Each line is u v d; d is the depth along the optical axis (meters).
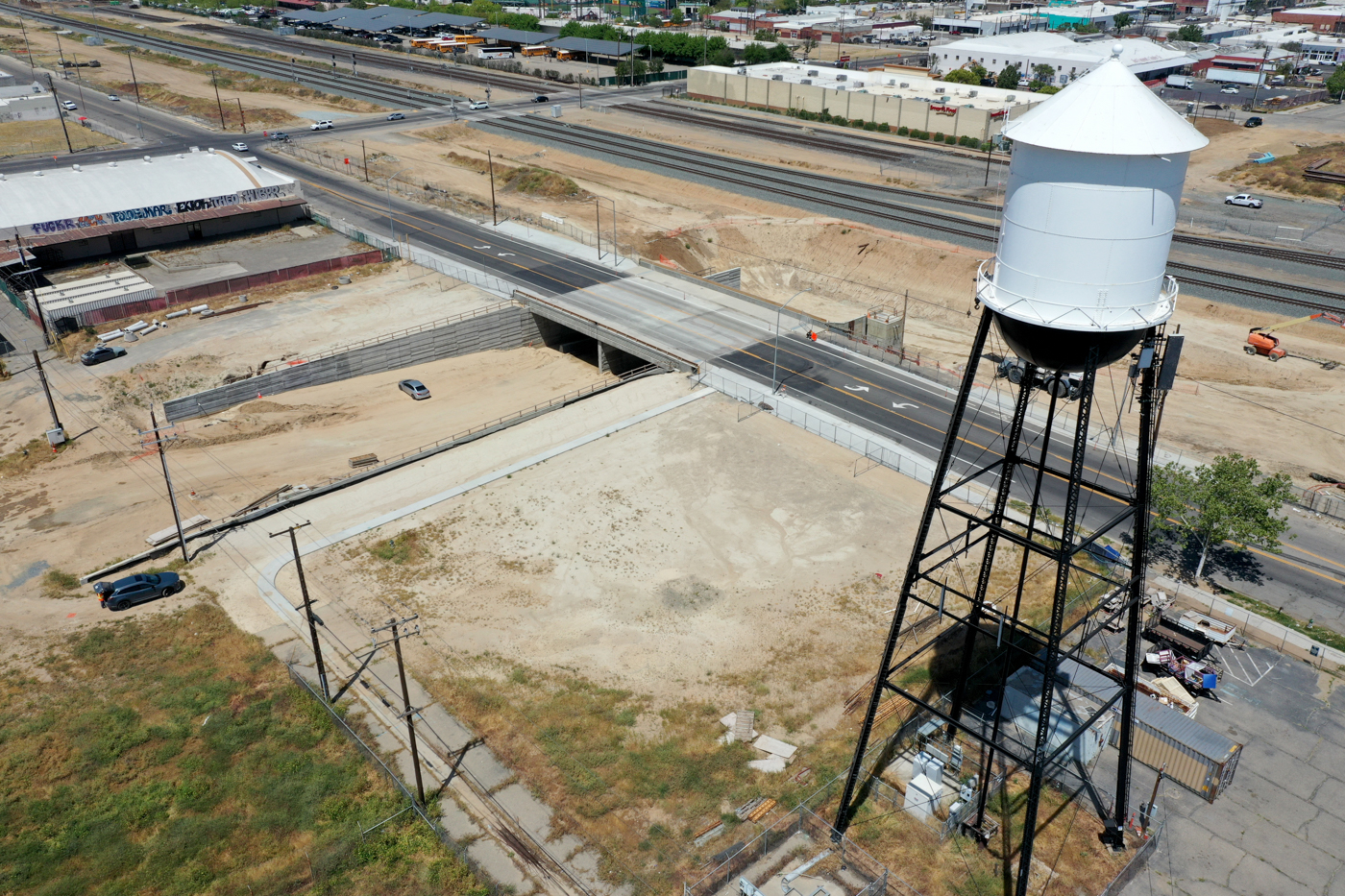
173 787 44.94
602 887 39.50
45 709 49.56
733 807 43.44
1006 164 158.25
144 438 77.81
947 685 50.59
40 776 45.47
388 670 52.34
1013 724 47.06
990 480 70.50
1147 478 38.12
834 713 49.34
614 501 69.06
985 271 38.78
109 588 57.44
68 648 54.22
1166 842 40.91
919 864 40.12
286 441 79.38
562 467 73.56
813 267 123.19
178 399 82.31
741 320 97.94
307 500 69.88
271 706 49.81
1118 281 34.25
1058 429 77.31
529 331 103.00
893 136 178.25
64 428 79.00
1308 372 89.00
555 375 95.50
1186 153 32.88
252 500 69.81
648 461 74.12
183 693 50.53
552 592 59.59
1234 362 91.12
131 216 116.38
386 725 48.50
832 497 69.31
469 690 50.81
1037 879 39.19
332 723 48.56
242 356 90.31
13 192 116.12
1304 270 112.62
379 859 41.06
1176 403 83.31
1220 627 53.50
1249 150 163.88
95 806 43.88
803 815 42.62
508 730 48.09
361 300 103.25
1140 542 38.75
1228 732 46.91
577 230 123.69
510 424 80.88
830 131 182.25
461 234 123.44
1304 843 40.78
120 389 84.62
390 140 172.38
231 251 118.50
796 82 199.50
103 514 67.75
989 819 42.03
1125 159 32.53
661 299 102.62
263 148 165.50
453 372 94.75
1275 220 131.62
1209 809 42.66
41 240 111.06
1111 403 82.69
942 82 197.88
